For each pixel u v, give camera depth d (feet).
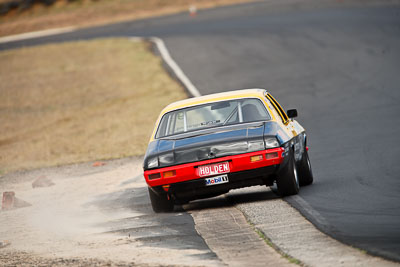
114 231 100.17
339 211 95.45
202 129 111.45
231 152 104.58
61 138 263.90
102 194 143.43
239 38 454.81
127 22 642.22
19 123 313.53
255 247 79.61
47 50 515.91
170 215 108.88
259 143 104.58
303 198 108.17
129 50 467.52
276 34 453.17
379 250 71.67
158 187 106.52
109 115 296.51
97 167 190.39
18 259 86.02
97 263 78.13
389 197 103.76
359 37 403.54
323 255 72.18
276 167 104.42
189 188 105.81
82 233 101.55
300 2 617.21
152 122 262.26
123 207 123.24
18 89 396.78
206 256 77.30
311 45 399.24
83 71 424.87
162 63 401.49
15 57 502.38
